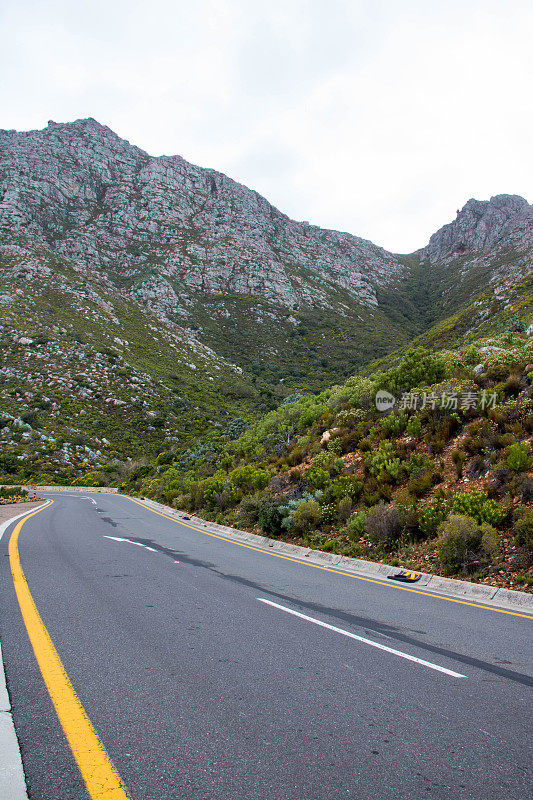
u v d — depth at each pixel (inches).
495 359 636.7
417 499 430.0
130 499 1179.3
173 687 129.0
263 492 625.3
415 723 113.7
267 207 7431.1
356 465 583.8
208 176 7066.9
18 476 1633.9
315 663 153.6
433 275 7135.8
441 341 2623.0
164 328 3627.0
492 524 339.9
